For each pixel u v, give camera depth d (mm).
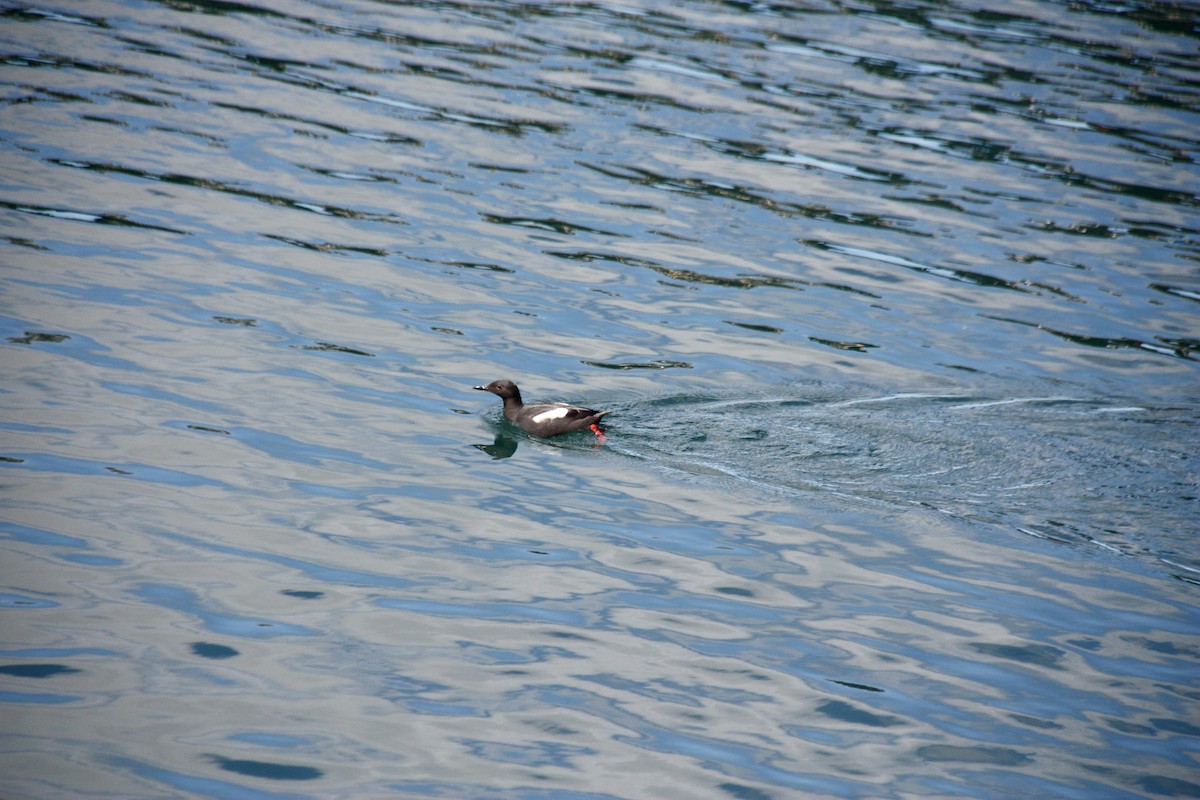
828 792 9961
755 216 24516
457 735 10344
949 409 17656
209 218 21656
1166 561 14008
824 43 37000
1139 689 11695
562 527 14023
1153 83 35375
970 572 13633
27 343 16672
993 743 10750
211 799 9320
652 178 25781
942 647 12203
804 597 12945
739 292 21234
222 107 26859
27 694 10289
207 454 14672
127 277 19125
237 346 17500
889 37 38281
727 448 16219
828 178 26781
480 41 33781
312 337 18109
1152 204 26766
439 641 11641
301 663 11117
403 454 15344
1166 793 10219
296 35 32594
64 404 15320
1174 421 17625
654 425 16688
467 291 20234
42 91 26297
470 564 13062
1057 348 20062
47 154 23250
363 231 21953
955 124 30844
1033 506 15078
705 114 29875
